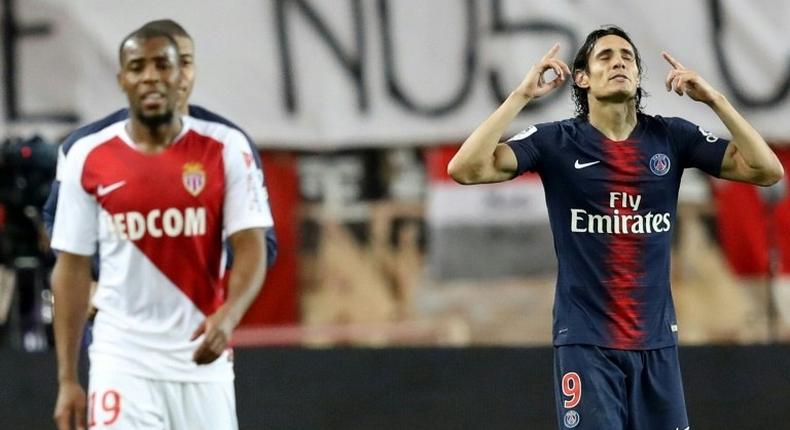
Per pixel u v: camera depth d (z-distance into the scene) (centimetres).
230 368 1631
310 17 3294
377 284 3447
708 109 3219
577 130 1784
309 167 3425
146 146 1571
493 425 2239
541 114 3203
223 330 1508
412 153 3416
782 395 2233
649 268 1767
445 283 3419
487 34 3259
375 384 2253
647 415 1783
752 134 1734
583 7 3228
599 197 1761
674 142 1794
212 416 1595
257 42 3294
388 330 3422
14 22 3303
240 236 1578
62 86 3300
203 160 1570
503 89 3259
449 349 2256
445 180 3403
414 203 3425
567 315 1770
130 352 1565
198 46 3278
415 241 3431
